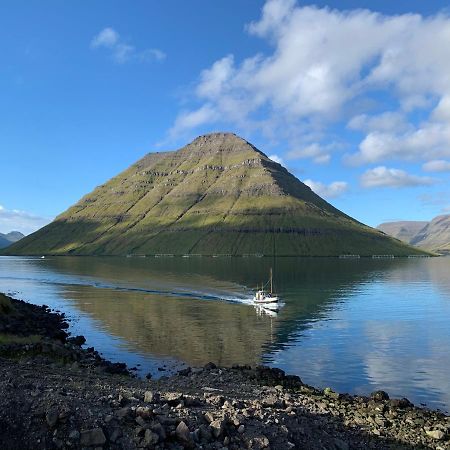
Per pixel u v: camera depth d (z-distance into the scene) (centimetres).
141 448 1861
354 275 18788
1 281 15838
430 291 12794
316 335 6688
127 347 5759
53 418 1895
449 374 4647
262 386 3803
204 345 5959
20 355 4047
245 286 13975
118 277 17400
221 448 1984
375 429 2805
